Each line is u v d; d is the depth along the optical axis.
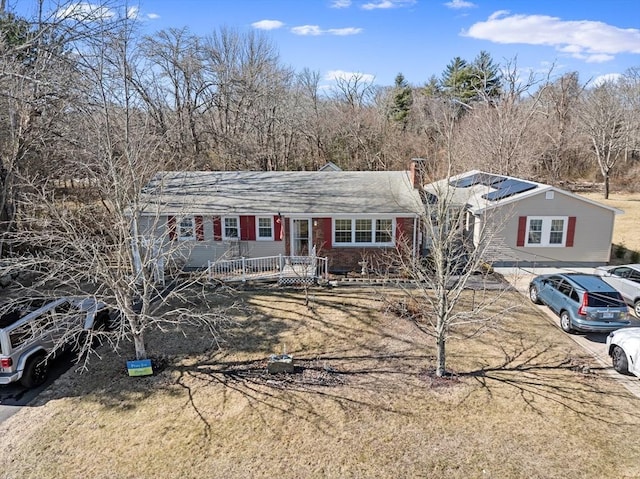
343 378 11.55
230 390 11.04
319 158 48.16
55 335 11.98
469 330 14.43
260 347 13.36
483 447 8.93
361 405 10.34
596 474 8.19
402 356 12.72
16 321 10.94
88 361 12.59
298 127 47.22
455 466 8.42
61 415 10.09
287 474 8.27
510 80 37.12
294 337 13.99
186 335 14.20
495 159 35.19
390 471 8.31
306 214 20.34
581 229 21.03
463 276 12.70
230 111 42.81
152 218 19.86
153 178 17.73
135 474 8.30
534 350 13.07
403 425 9.62
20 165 19.92
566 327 14.32
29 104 18.81
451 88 57.69
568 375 11.65
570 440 9.11
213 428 9.57
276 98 43.94
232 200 21.41
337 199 21.30
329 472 8.30
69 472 8.35
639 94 50.69
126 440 9.23
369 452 8.81
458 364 12.23
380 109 55.41
